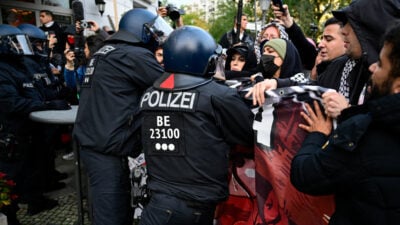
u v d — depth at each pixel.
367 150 1.03
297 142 1.57
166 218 1.55
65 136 4.36
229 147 1.71
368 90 1.21
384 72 1.02
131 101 2.08
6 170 2.82
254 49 3.06
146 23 2.12
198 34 1.62
